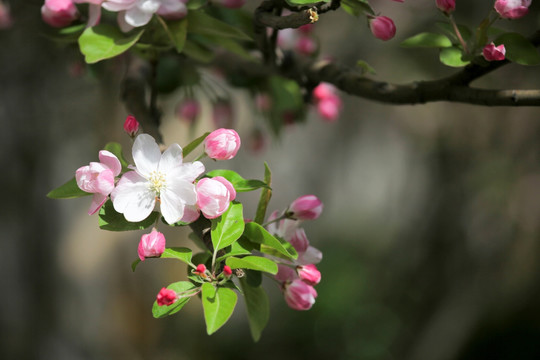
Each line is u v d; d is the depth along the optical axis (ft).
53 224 22.13
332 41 27.63
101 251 23.85
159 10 8.57
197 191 7.07
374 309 39.86
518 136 29.30
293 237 8.30
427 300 34.58
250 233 7.47
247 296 8.00
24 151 20.77
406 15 24.72
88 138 21.59
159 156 7.27
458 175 31.86
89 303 23.49
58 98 20.15
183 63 13.53
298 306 8.00
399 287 38.42
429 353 31.48
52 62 18.85
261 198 7.91
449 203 32.30
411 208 38.27
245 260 6.93
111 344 24.35
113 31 8.69
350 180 42.91
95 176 7.07
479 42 8.70
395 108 37.78
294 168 41.57
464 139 31.40
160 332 31.04
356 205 44.21
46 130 20.84
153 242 6.97
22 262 21.50
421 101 9.53
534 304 33.12
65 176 21.63
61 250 22.47
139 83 10.87
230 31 8.94
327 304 41.19
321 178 42.50
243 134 28.60
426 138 35.81
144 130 9.81
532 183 29.04
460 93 9.04
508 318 34.30
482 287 31.12
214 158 7.49
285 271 8.13
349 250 43.37
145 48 9.86
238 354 38.50
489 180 29.78
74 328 22.95
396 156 41.14
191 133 14.58
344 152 42.29
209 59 10.37
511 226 30.19
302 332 40.37
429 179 35.09
